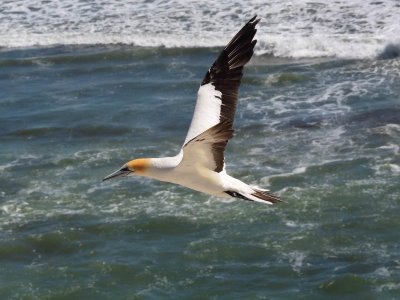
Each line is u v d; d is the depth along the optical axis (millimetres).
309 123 28562
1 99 32031
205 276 20859
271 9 37844
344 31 35719
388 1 37781
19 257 22094
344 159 25922
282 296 19984
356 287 20156
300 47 34844
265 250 21719
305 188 24406
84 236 22781
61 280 21047
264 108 29969
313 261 21203
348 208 23344
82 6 39938
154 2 39688
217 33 36594
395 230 22250
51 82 33594
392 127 27750
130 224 23203
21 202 24547
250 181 24969
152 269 21234
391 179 24578
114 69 34438
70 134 28844
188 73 33531
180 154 11016
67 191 25062
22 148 28000
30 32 38094
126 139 28250
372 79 31797
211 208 23750
